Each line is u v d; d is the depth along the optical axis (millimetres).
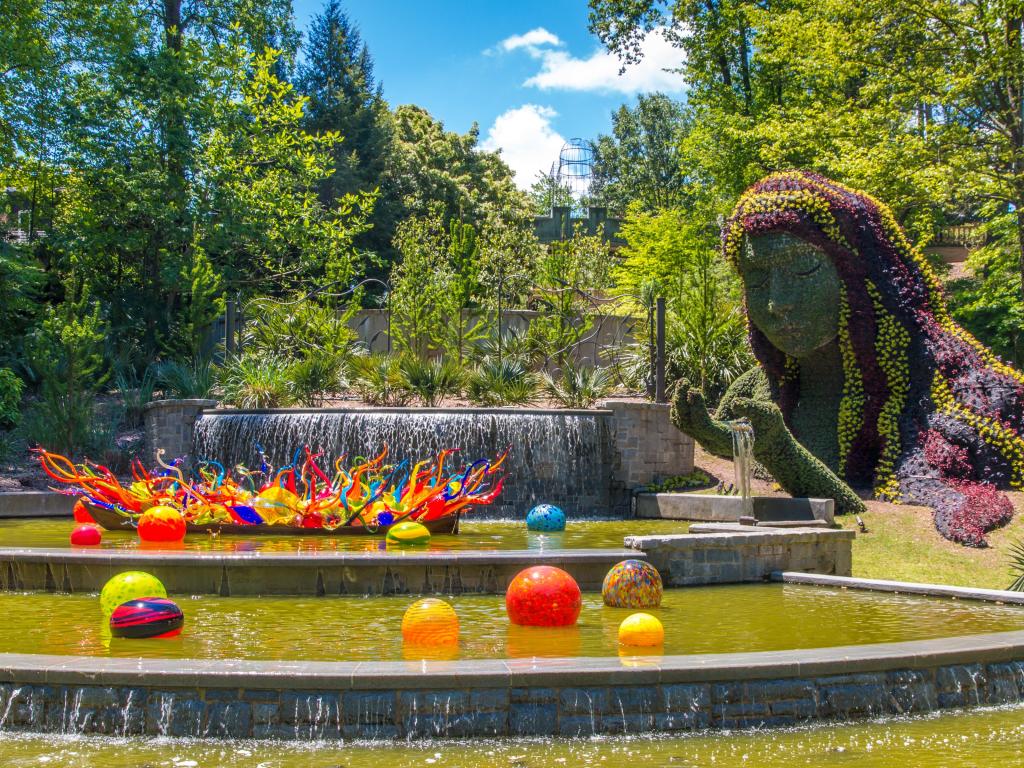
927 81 22812
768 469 17547
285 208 30531
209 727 6727
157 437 20828
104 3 28859
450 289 26844
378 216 45562
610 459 20422
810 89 31875
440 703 6723
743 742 6730
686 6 32812
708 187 34812
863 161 22781
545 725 6762
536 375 23922
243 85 32031
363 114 48656
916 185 22891
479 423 19906
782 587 11922
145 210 27297
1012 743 6789
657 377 21953
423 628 8188
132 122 28453
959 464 17297
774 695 7078
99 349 24750
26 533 15281
